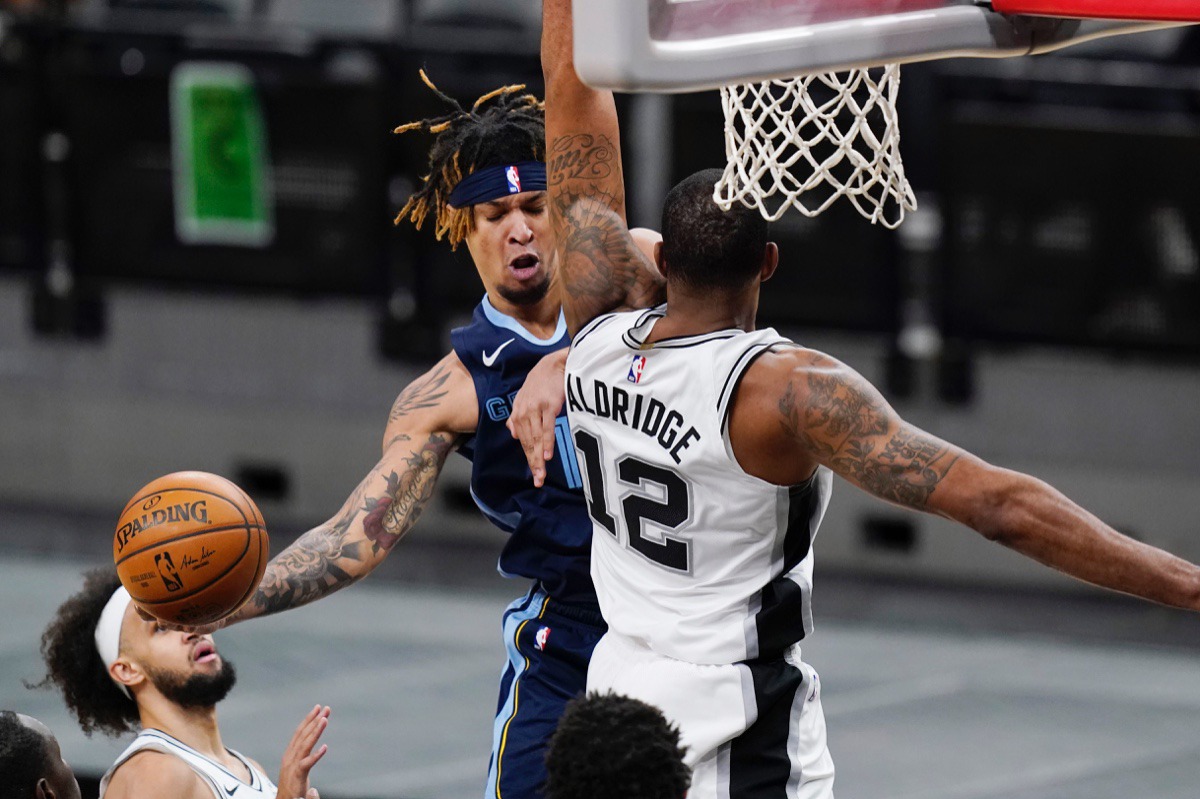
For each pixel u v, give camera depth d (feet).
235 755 26.16
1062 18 19.77
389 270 66.49
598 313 21.29
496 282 24.79
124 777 24.68
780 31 18.21
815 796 21.15
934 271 61.46
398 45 64.90
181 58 66.49
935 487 18.43
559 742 17.44
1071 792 45.21
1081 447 61.52
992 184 60.34
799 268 62.18
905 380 62.28
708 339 19.83
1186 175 58.59
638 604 20.92
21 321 70.54
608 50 17.19
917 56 19.01
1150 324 60.03
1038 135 59.62
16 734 22.66
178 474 21.68
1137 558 17.95
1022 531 18.22
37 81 67.72
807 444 19.21
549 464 24.66
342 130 65.77
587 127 21.65
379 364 67.36
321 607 61.62
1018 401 61.98
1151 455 60.85
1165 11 18.75
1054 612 60.75
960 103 60.03
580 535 24.77
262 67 65.92
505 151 24.47
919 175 60.80
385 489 24.41
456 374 25.03
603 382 20.53
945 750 48.52
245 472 68.44
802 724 20.98
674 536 20.38
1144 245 59.62
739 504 19.92
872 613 60.64
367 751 48.08
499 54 64.44
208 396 68.85
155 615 21.38
